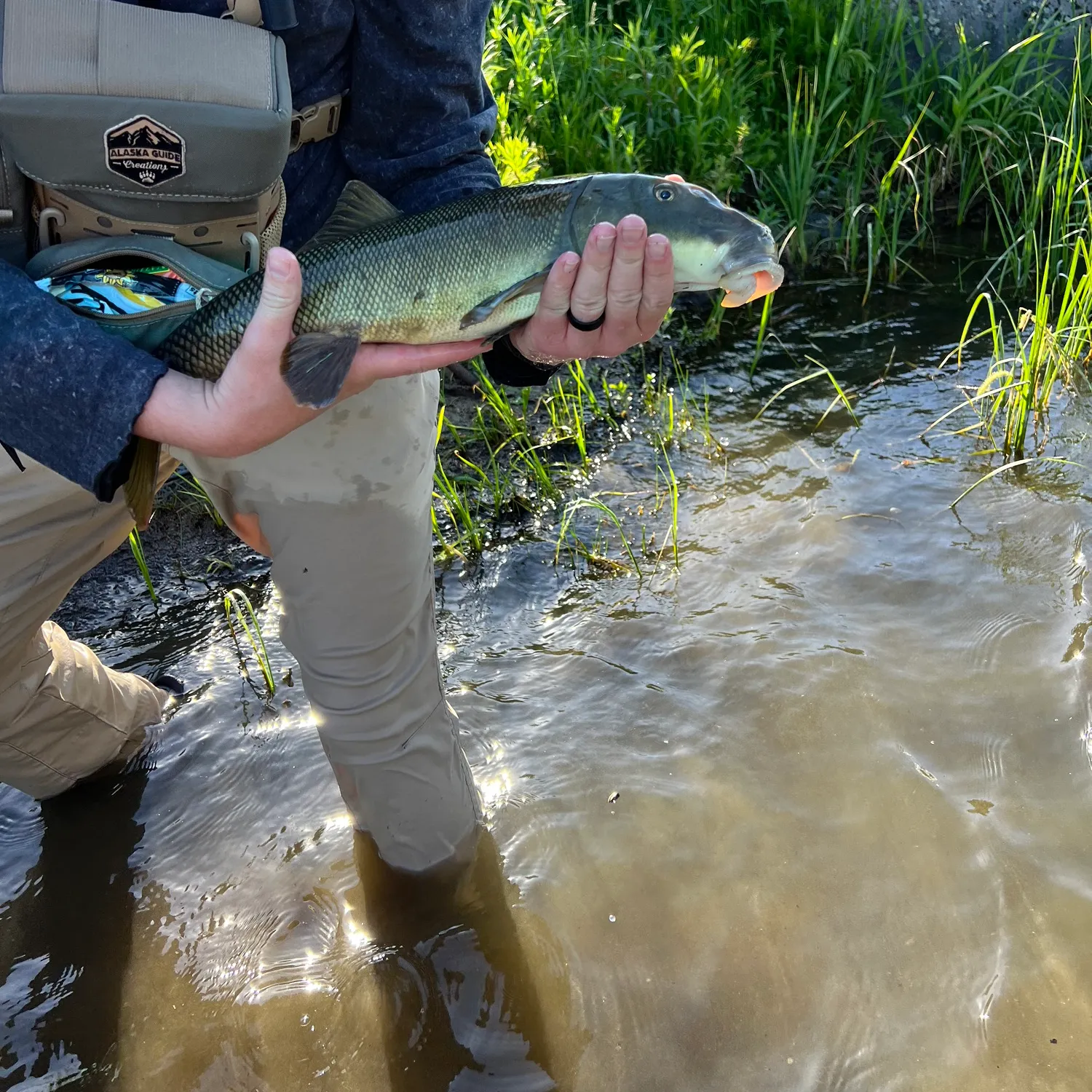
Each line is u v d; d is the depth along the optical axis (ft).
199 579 12.33
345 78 6.60
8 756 8.95
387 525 6.93
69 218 5.73
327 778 9.78
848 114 20.35
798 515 12.69
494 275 6.16
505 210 6.15
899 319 17.17
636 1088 7.25
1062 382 15.10
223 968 8.22
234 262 6.15
